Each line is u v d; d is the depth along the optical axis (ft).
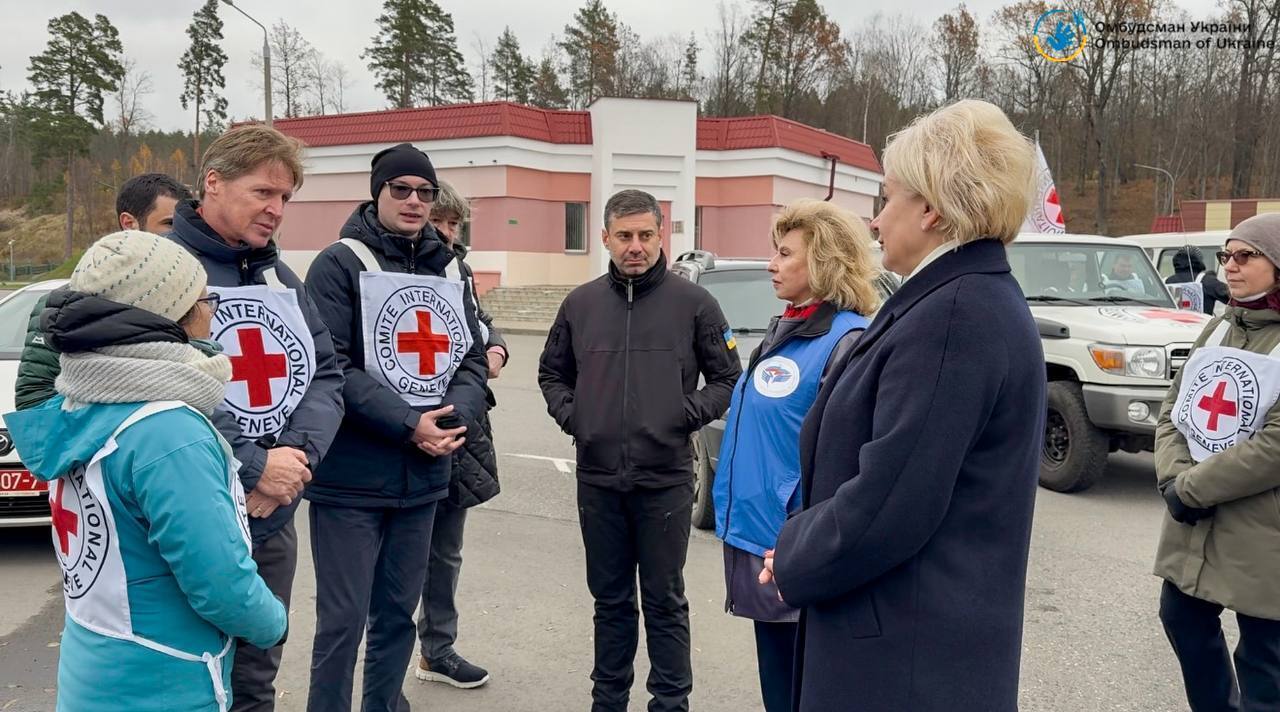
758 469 8.62
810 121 192.95
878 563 5.44
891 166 5.85
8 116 258.57
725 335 10.48
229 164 7.81
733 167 83.20
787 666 8.80
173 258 5.85
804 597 5.79
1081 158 189.98
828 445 5.97
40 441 5.66
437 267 10.07
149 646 5.65
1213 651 9.42
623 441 9.83
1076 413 21.47
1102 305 23.93
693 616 14.28
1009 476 5.49
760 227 82.84
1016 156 5.52
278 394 8.05
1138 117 183.93
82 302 5.48
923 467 5.27
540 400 36.35
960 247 5.66
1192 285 35.42
